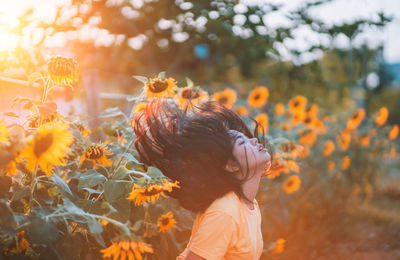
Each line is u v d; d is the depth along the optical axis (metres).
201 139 1.44
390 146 6.22
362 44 6.67
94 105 2.88
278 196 3.75
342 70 6.68
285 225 3.79
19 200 1.39
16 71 2.45
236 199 1.41
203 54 6.74
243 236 1.38
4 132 1.14
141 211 1.65
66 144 1.16
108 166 1.74
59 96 2.88
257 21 4.46
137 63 5.78
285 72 6.11
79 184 1.48
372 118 5.97
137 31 4.73
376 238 4.27
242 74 6.83
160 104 1.72
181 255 1.44
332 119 5.30
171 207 1.75
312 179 4.46
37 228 1.21
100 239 1.39
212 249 1.32
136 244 1.17
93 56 4.54
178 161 1.44
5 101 2.35
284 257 3.41
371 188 6.03
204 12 4.53
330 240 4.16
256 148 1.47
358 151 5.82
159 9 4.59
